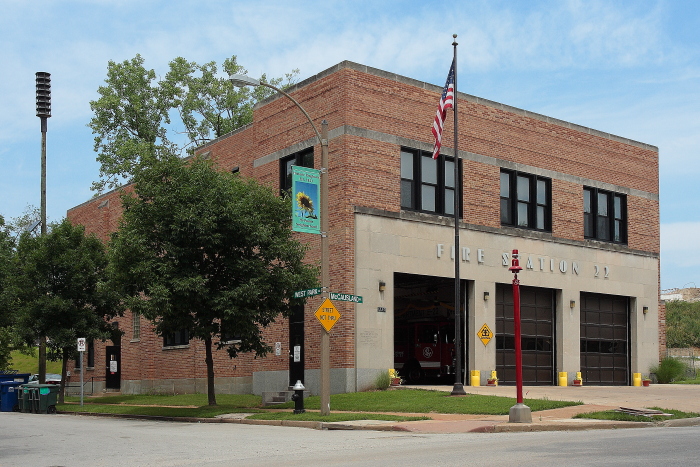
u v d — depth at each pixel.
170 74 55.22
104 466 12.29
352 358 27.45
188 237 24.50
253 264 24.91
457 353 25.55
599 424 17.88
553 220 34.62
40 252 34.47
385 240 28.78
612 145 37.88
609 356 36.66
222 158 36.22
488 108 32.88
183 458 13.17
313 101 29.98
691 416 20.03
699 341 69.81
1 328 48.41
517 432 17.06
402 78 30.25
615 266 37.00
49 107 39.41
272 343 30.98
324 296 21.91
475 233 31.52
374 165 28.88
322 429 19.34
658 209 39.88
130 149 49.25
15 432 20.03
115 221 44.88
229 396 31.94
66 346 33.88
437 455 11.92
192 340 37.25
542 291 34.44
